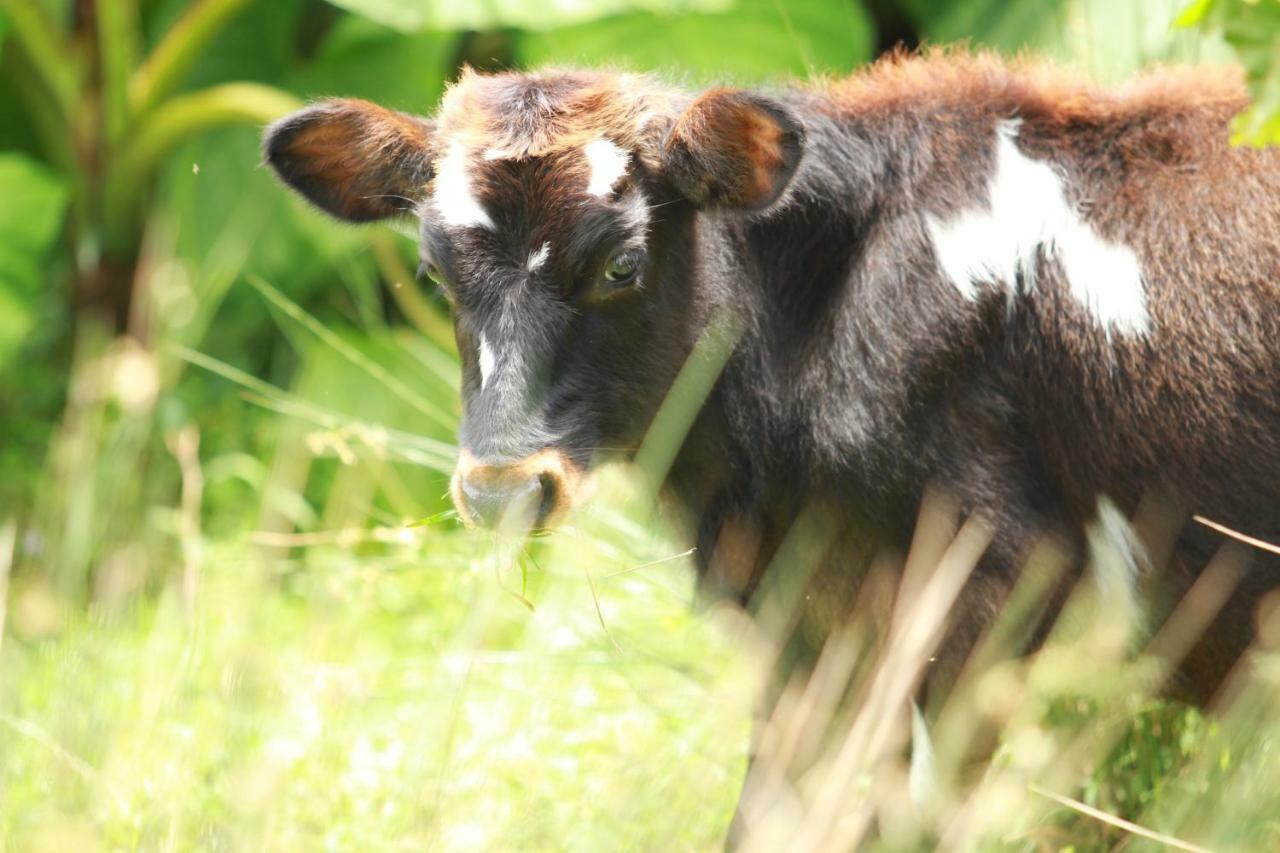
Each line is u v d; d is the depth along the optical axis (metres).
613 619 16.56
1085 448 13.70
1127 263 13.52
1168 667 14.07
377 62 24.52
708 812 14.46
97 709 14.69
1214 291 13.38
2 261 23.58
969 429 13.58
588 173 12.84
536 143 12.92
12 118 26.27
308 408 19.02
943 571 13.05
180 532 19.38
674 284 13.38
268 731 14.72
